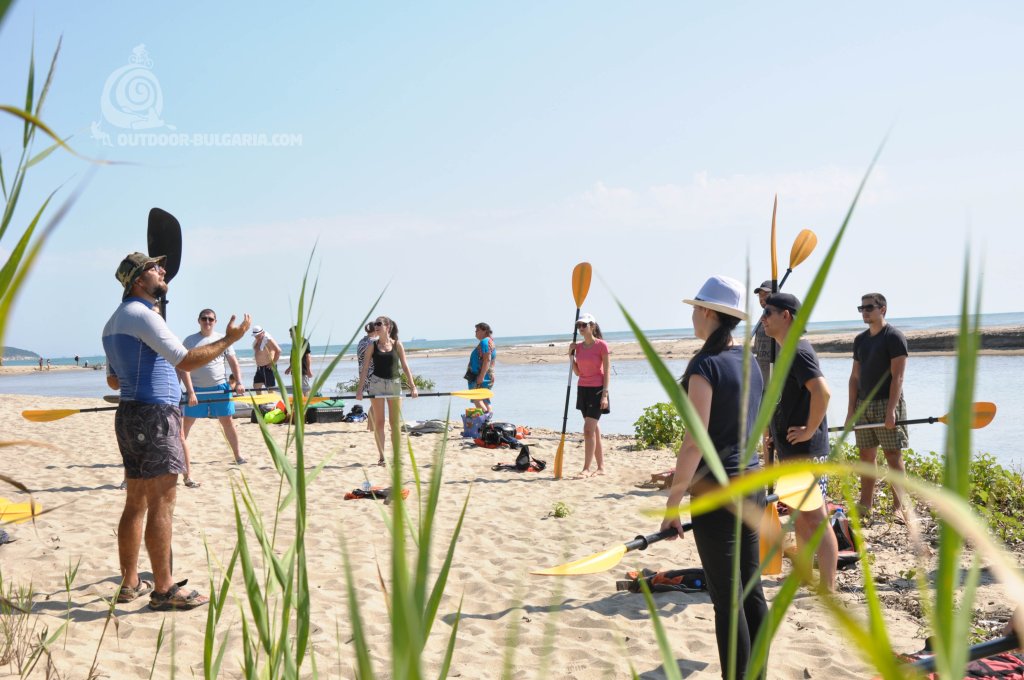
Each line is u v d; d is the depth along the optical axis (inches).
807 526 170.4
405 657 19.1
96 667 143.0
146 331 172.6
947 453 17.5
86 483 348.5
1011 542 217.5
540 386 1144.8
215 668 64.4
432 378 1392.7
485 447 464.4
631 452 464.4
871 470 16.9
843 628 18.1
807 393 167.5
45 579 202.2
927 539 228.2
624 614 183.0
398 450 20.5
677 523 127.4
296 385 51.1
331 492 324.5
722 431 117.0
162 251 194.1
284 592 52.5
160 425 176.6
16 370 3678.6
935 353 1371.8
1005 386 783.7
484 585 204.2
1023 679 117.6
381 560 224.7
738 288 121.6
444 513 291.6
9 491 319.0
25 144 29.1
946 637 17.5
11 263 23.7
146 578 202.8
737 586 30.3
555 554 234.4
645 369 1465.3
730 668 30.6
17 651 130.0
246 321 178.5
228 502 302.0
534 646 165.9
